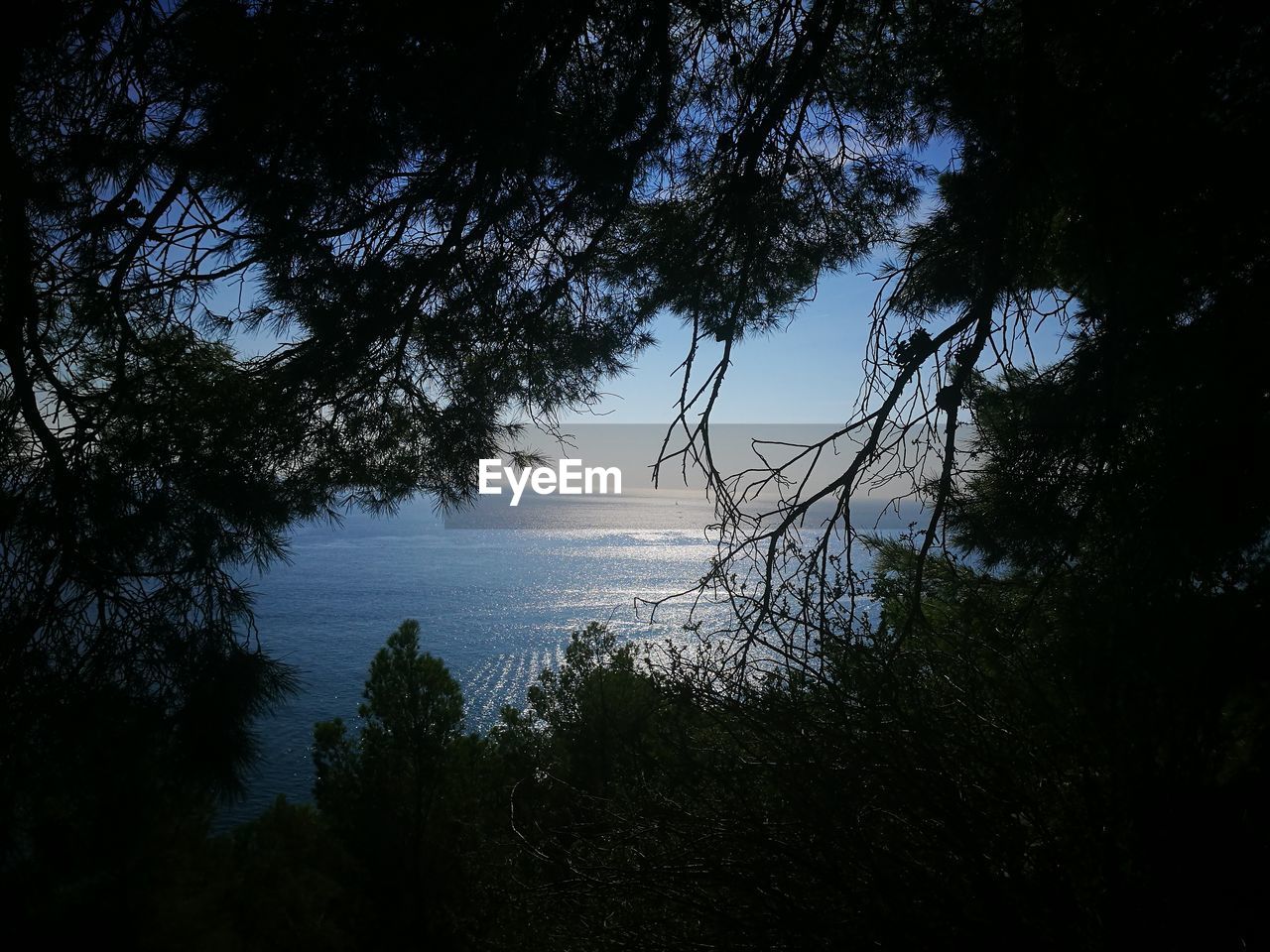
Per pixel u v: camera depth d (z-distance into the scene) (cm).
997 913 207
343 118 252
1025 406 315
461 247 306
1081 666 251
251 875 911
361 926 940
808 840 229
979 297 296
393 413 319
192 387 262
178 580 230
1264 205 253
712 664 259
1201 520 252
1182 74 263
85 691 208
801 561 270
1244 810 216
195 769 212
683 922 252
